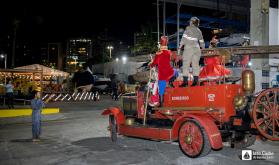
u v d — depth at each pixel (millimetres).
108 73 50406
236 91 7461
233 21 53000
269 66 16328
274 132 7035
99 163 7297
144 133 8734
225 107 7273
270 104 7051
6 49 70812
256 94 7449
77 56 152625
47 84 35688
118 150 8680
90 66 82125
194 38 8531
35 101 10320
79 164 7250
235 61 8367
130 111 9930
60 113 19141
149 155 7996
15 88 26422
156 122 9109
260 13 17109
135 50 50625
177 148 8828
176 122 7781
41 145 9617
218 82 7844
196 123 7285
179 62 9891
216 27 48531
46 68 31344
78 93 31469
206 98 7656
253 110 6938
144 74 9469
